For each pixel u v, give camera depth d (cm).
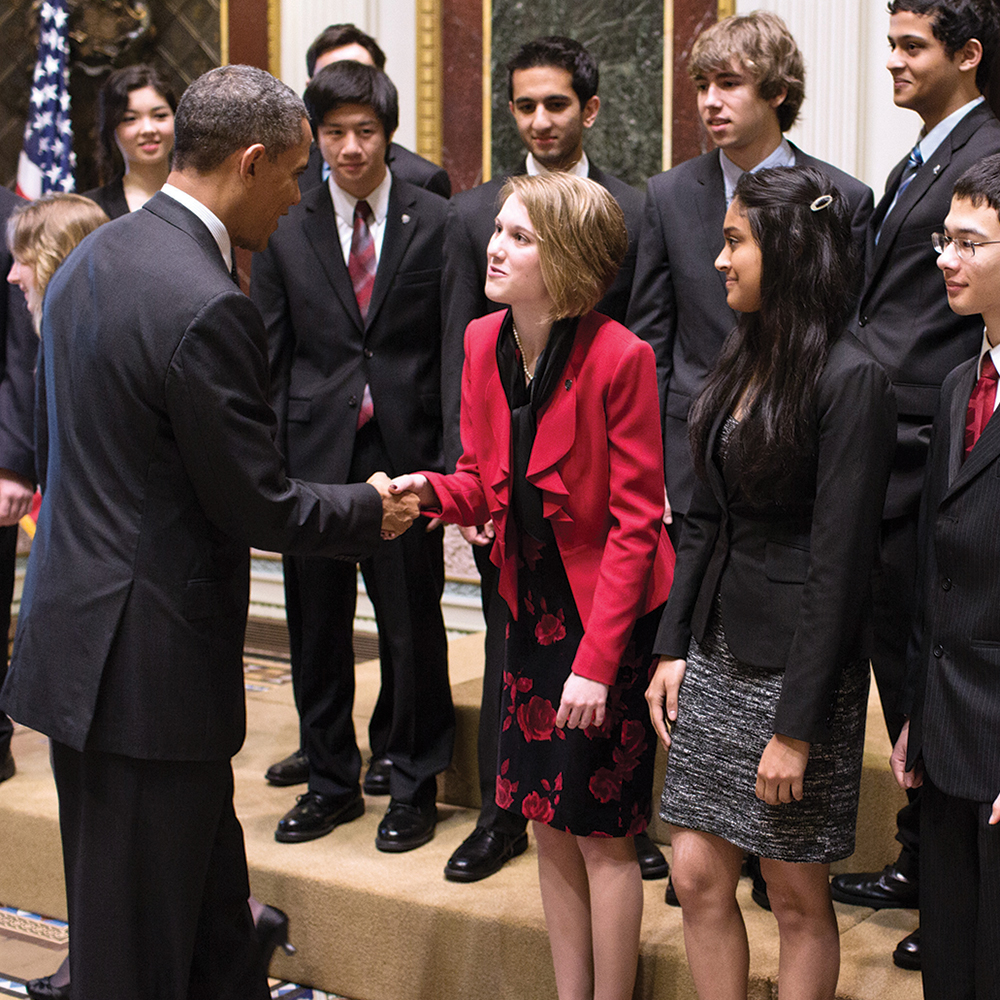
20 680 219
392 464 324
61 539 217
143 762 214
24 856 338
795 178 206
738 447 208
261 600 599
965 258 201
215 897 241
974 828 201
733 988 221
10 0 600
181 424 208
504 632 299
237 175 219
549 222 219
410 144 532
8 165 605
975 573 200
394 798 320
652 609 233
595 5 492
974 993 203
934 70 270
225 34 563
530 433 231
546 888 247
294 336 333
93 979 218
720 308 295
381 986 289
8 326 357
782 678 207
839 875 291
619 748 232
